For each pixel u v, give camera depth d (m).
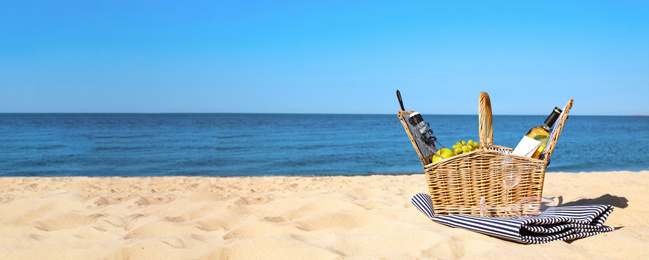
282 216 3.68
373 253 2.57
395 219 3.40
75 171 11.77
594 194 4.20
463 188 3.01
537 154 3.02
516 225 2.49
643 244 2.32
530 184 2.92
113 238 3.04
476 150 2.92
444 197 3.07
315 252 2.50
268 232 3.09
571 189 5.34
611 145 18.73
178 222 3.41
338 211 3.59
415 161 13.80
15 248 2.77
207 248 2.65
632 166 11.91
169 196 4.98
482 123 2.92
